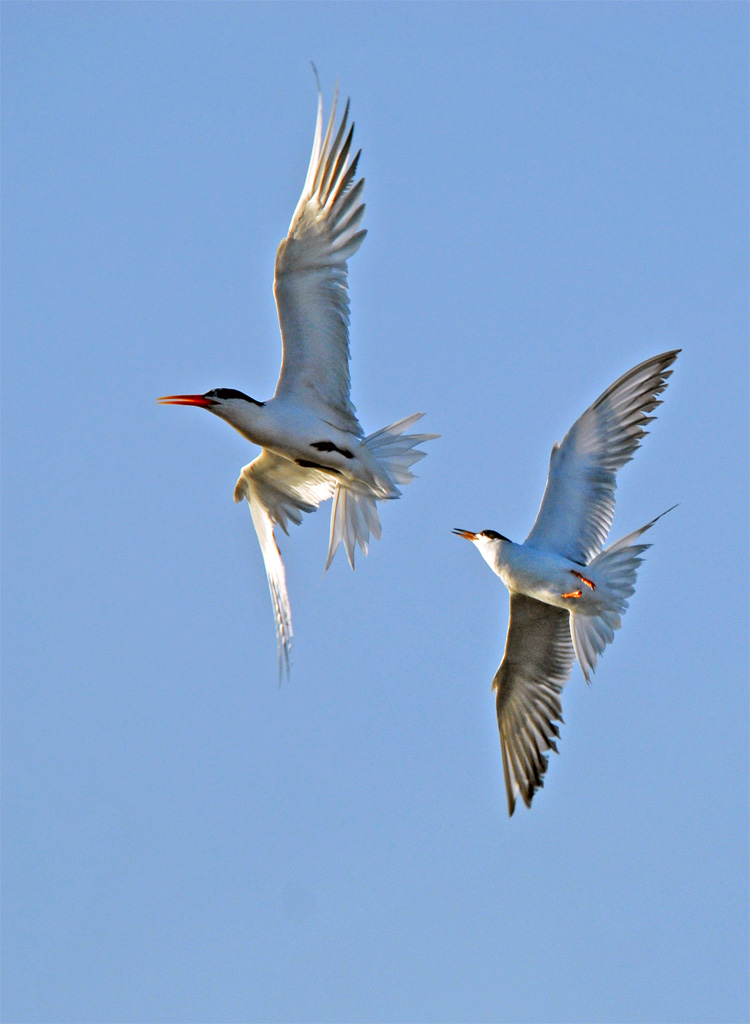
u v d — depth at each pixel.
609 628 15.08
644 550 14.91
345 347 13.55
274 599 15.58
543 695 16.09
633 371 15.22
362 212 13.02
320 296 13.41
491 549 15.34
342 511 14.71
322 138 12.93
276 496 15.49
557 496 15.27
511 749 16.20
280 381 13.99
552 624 15.79
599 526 15.22
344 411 13.91
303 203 12.96
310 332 13.61
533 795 15.99
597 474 15.18
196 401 13.96
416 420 14.11
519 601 15.55
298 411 13.88
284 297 13.45
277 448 14.02
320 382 13.87
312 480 15.30
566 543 15.30
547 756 16.02
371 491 14.29
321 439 13.84
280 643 15.52
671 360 15.37
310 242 13.15
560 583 14.78
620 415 15.27
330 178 12.97
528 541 15.37
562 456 15.17
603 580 14.84
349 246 13.12
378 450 14.02
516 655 16.03
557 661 16.02
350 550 14.60
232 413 13.87
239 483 15.53
